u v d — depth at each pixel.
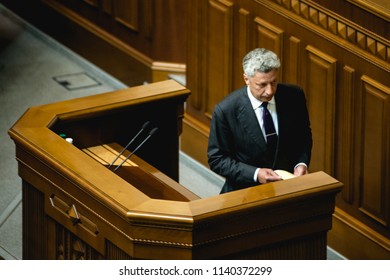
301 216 9.18
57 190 9.73
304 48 12.29
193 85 14.16
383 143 11.68
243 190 9.02
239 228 8.86
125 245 8.92
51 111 10.66
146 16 15.41
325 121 12.29
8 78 16.39
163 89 11.34
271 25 12.64
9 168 13.95
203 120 14.24
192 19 13.79
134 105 11.05
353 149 12.09
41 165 9.86
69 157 9.65
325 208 9.29
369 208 12.12
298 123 10.28
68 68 16.80
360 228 12.27
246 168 10.00
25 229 10.44
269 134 10.16
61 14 17.14
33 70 16.70
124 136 11.22
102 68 16.61
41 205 10.13
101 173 9.37
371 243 12.16
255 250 9.08
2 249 12.23
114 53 16.23
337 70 11.94
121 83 16.27
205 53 13.79
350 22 11.58
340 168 12.34
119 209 8.79
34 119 10.45
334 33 11.84
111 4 16.08
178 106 11.45
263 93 9.70
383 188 11.86
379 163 11.80
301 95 10.27
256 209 8.83
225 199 8.84
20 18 18.12
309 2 11.99
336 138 12.27
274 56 9.64
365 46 11.52
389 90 11.40
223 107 10.16
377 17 11.26
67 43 17.23
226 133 10.21
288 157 10.34
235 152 10.34
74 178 9.31
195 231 8.62
